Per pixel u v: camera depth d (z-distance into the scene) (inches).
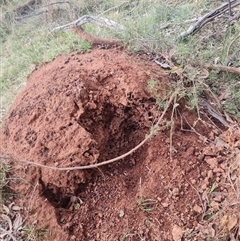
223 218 43.7
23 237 51.3
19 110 60.1
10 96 80.0
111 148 52.7
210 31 68.1
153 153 50.4
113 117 53.5
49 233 50.0
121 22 80.4
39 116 56.3
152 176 49.1
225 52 62.6
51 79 60.1
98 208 50.1
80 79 54.7
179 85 53.9
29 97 60.7
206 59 61.7
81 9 99.8
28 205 53.1
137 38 64.7
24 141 56.3
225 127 52.9
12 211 53.7
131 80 53.4
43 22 104.2
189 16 75.0
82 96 52.8
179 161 48.9
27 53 89.6
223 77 58.2
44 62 71.9
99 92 53.4
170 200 47.0
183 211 46.1
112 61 58.4
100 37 69.7
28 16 110.3
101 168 51.6
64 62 64.2
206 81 57.9
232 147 48.4
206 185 46.7
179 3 83.7
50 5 103.8
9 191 55.3
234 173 46.3
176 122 51.9
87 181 51.8
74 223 49.8
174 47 62.6
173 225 45.5
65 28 87.9
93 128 52.7
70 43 74.0
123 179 50.8
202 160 48.6
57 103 54.6
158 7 77.5
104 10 95.3
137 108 52.4
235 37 62.3
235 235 43.2
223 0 75.8
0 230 52.7
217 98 55.1
